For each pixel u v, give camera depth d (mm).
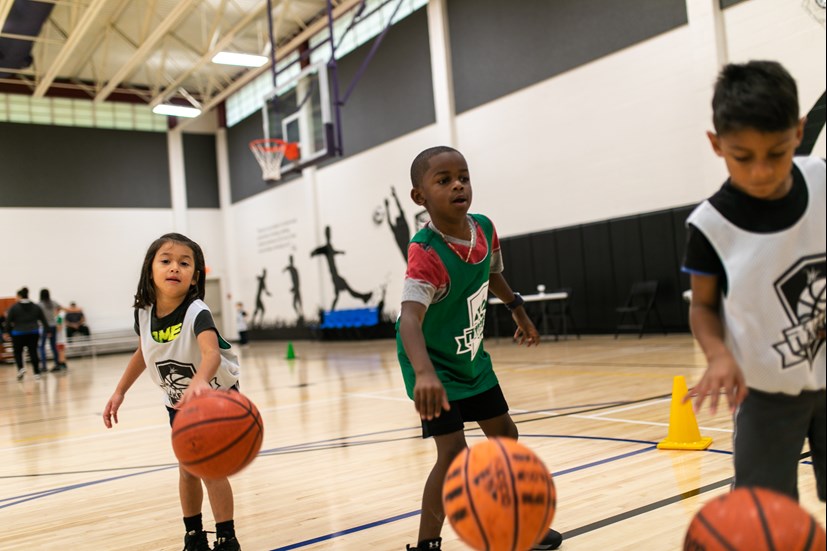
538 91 12406
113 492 3754
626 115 11117
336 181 17297
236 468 2039
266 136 15234
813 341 1494
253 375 10344
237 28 14531
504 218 13172
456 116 13984
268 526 2926
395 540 2613
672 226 10570
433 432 2133
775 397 1532
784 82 1315
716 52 9852
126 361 16719
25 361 18281
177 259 2432
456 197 2092
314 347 16234
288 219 19062
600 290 11641
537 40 12359
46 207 19250
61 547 2855
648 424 4457
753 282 1459
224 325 21656
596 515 2701
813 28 8938
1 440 5953
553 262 12320
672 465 3367
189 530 2559
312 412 6203
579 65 11727
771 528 1278
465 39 13703
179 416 2027
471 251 2158
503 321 13375
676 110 10445
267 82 19328
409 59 14852
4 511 3508
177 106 18250
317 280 18125
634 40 10930
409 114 14953
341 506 3148
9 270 18719
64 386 10844
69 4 13219
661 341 10008
